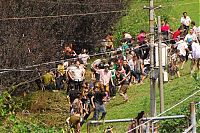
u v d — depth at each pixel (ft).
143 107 204.13
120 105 210.79
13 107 131.44
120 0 321.73
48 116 209.26
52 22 266.57
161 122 140.46
